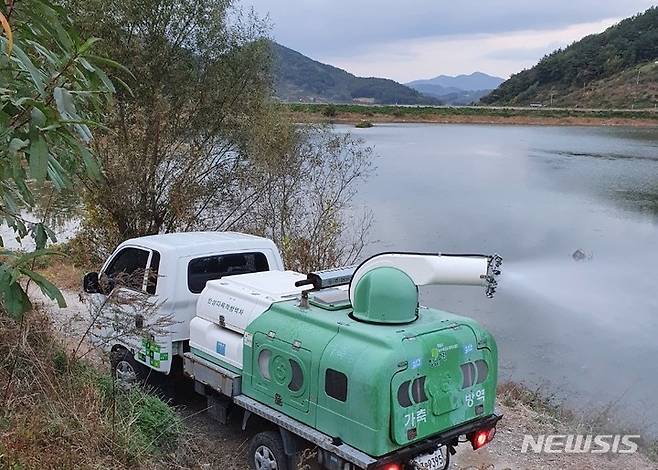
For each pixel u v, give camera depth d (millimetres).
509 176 38688
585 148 59906
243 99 15688
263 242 7715
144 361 7102
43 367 5797
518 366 11711
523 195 31656
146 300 6438
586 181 37312
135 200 14469
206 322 6551
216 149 15656
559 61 167875
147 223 14695
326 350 5156
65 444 5012
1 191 3895
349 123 90312
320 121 15633
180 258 6988
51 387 5613
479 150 55562
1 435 4840
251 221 14750
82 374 6309
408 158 46812
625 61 157375
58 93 3482
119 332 6699
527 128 94562
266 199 14469
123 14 13844
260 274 6957
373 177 35281
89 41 3805
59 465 4773
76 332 8484
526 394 9805
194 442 6383
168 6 14234
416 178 36219
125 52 13922
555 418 8773
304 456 5293
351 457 4812
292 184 14375
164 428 6043
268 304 5930
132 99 14281
